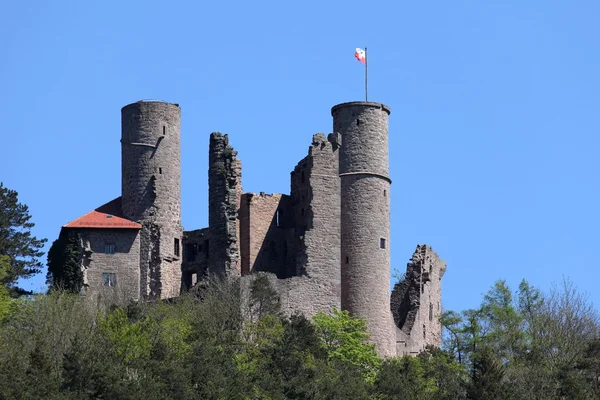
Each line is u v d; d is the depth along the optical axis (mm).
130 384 151250
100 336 164875
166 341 165125
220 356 162375
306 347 176500
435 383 175000
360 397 163250
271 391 157000
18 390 149750
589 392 171000
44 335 167125
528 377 172250
